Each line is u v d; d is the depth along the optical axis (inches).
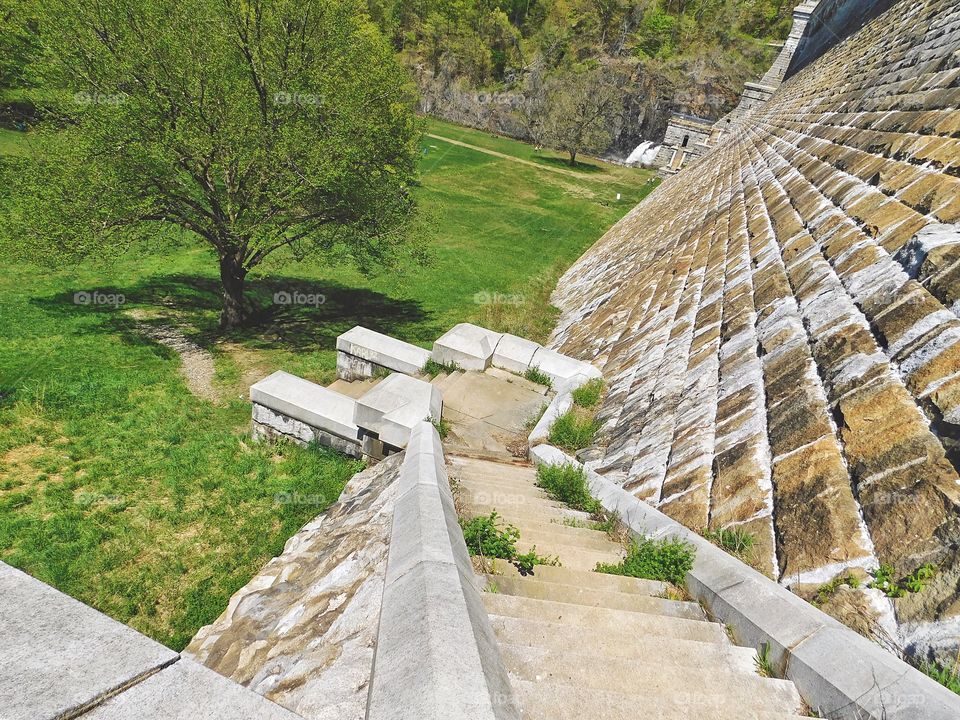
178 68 553.0
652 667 100.0
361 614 122.5
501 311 666.8
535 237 1298.0
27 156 590.9
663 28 3006.9
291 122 627.5
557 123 2615.7
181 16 563.8
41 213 543.2
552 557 150.3
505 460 255.4
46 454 349.4
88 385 458.9
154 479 329.7
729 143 1058.1
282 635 140.1
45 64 564.1
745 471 150.8
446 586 102.6
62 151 556.7
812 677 93.6
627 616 116.8
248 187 611.5
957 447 108.1
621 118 2910.9
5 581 81.0
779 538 127.9
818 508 124.1
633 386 267.7
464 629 89.0
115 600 242.5
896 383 131.8
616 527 170.2
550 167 2388.0
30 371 474.0
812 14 2014.0
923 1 479.2
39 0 562.3
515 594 127.1
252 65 610.2
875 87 402.9
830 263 211.9
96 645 72.1
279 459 348.8
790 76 1785.2
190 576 258.7
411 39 3329.2
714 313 264.5
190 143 548.7
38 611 76.2
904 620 96.8
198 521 294.8
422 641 84.9
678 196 770.8
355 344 408.2
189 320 686.5
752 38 2913.4
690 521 153.3
